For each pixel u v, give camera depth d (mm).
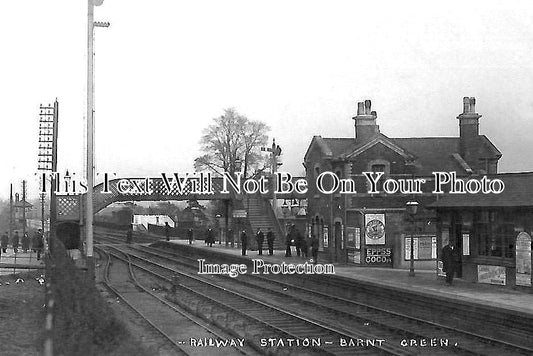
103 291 28375
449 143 42031
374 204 36250
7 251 53031
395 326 18203
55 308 15320
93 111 24859
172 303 24312
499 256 24312
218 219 63781
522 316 17156
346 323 19297
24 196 67875
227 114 64375
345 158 36375
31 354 14930
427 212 36156
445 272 25219
